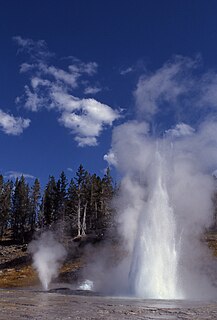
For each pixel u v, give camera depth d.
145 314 11.62
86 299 16.88
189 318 10.93
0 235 85.56
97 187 77.38
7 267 51.34
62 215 80.56
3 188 96.25
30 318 10.20
